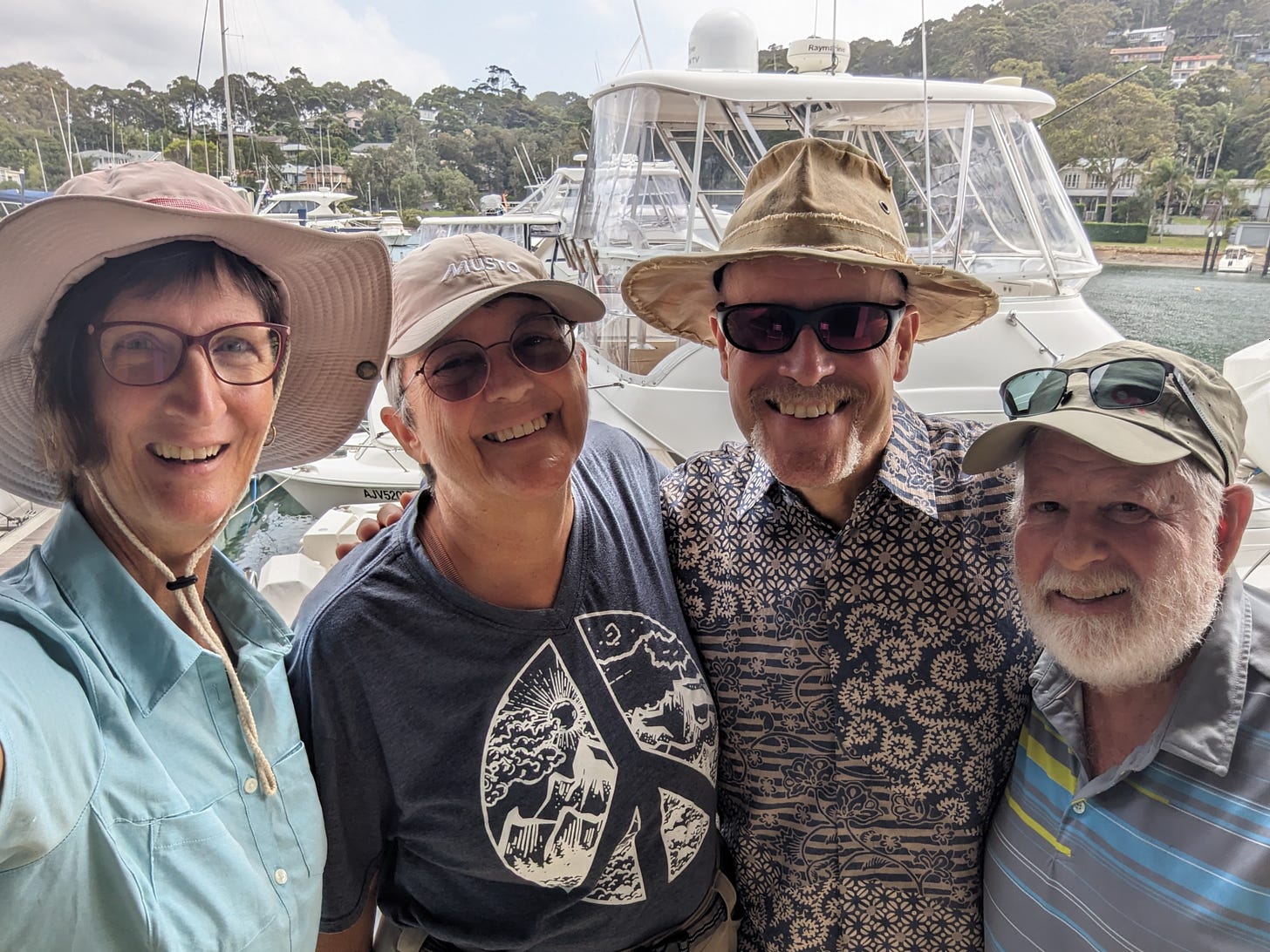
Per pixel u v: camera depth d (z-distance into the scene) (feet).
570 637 3.74
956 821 4.09
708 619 4.26
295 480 17.34
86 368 2.58
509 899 3.84
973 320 4.64
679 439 13.00
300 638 3.58
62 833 2.17
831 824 4.21
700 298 4.87
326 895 3.70
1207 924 2.91
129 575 2.68
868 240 3.78
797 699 4.13
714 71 12.28
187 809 2.56
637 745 3.82
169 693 2.68
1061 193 13.07
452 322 3.23
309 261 3.12
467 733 3.60
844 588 4.02
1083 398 3.38
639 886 3.93
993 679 3.96
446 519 3.72
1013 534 3.71
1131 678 3.25
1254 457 9.91
